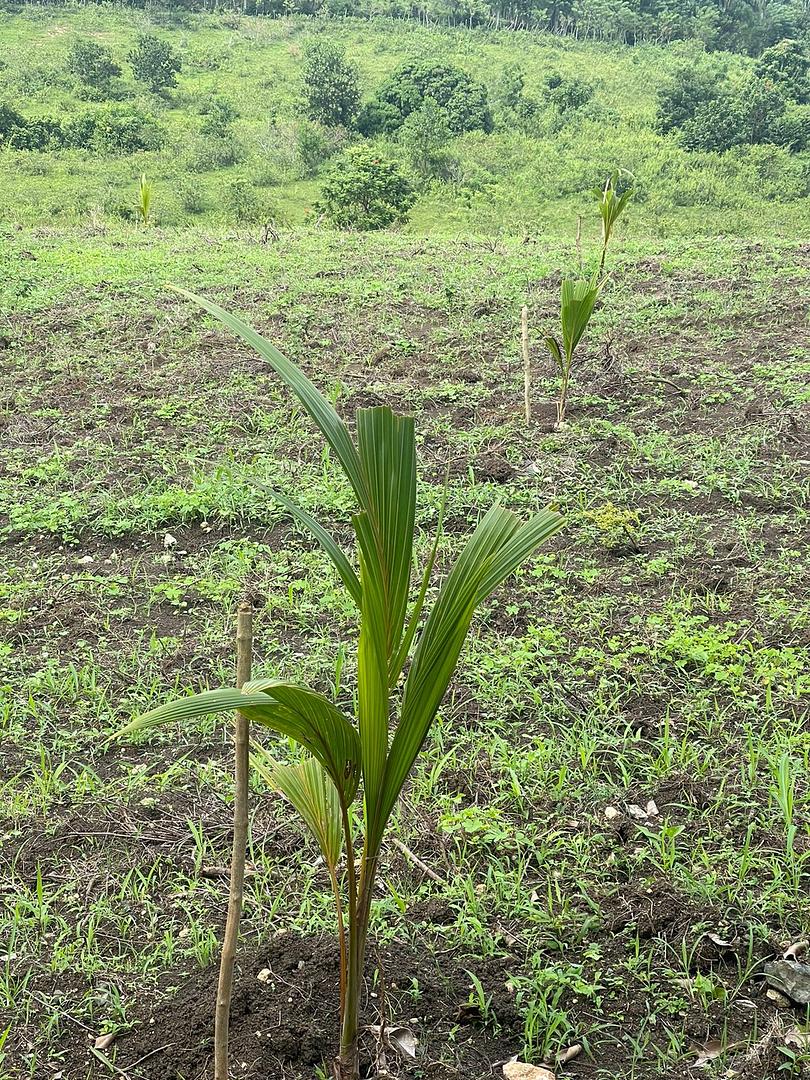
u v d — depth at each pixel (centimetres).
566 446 682
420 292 1094
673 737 396
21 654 460
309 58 4466
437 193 3012
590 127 3859
